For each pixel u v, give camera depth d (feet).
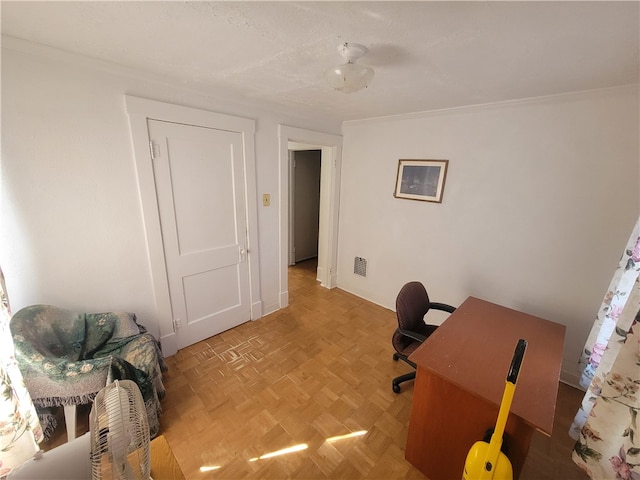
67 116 5.28
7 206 4.92
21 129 4.87
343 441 5.44
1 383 3.64
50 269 5.53
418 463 4.89
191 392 6.53
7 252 5.02
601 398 3.39
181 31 4.07
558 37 3.78
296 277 14.16
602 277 6.33
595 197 6.19
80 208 5.71
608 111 5.81
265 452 5.20
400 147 9.50
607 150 5.92
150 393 5.28
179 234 7.39
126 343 5.94
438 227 8.96
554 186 6.67
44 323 5.14
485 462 3.34
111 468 2.27
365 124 10.34
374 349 8.35
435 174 8.68
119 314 6.16
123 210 6.30
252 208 8.81
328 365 7.59
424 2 3.11
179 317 7.83
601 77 5.14
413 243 9.72
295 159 14.96
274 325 9.55
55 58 4.95
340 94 7.07
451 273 8.89
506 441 3.82
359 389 6.75
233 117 7.68
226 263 8.60
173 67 5.54
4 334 3.83
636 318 3.06
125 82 5.83
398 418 5.98
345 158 11.37
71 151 5.43
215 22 3.77
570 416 6.12
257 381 6.93
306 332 9.18
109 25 3.93
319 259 13.30
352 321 9.96
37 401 4.61
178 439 5.41
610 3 2.98
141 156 6.29
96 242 6.03
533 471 4.93
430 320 9.66
